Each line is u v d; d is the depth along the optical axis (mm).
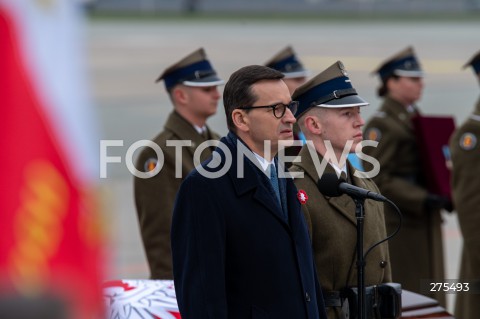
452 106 54531
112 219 4359
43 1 3426
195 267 9914
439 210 21141
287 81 21656
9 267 3326
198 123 16375
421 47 90000
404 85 21531
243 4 116188
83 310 3387
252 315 9969
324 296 11828
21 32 3381
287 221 10367
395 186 20766
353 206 12023
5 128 3365
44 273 3348
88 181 3480
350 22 115000
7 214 3348
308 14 118000
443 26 111812
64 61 3465
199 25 105938
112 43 87375
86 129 3498
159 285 12555
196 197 9984
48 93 3424
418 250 20906
